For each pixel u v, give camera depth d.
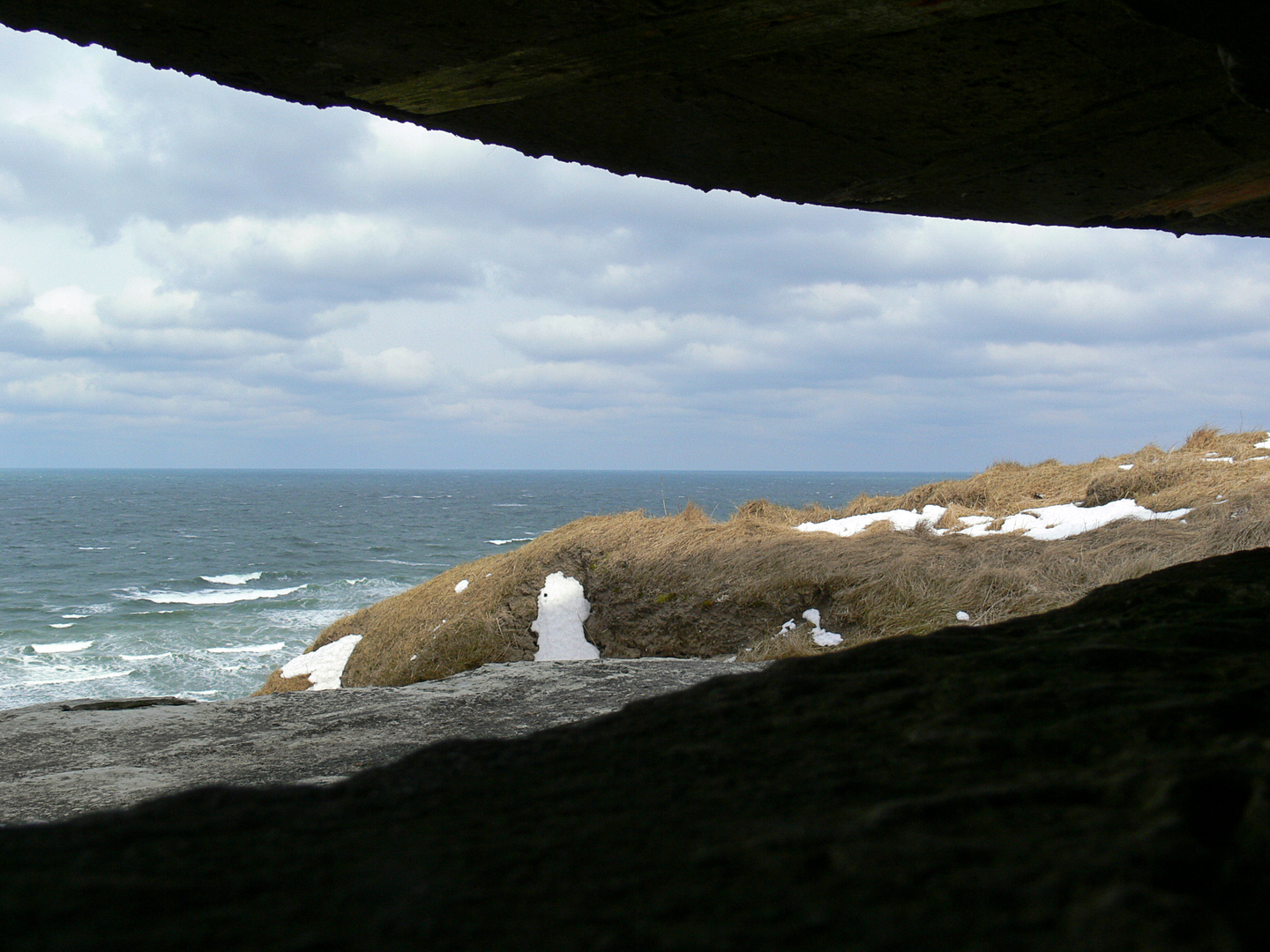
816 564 8.80
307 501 113.75
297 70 2.80
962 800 0.74
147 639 27.31
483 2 2.37
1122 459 10.79
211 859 0.69
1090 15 2.47
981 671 1.23
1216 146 3.39
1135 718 0.94
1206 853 0.60
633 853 0.69
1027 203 4.07
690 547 9.84
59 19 2.50
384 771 0.94
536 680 4.47
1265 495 8.06
